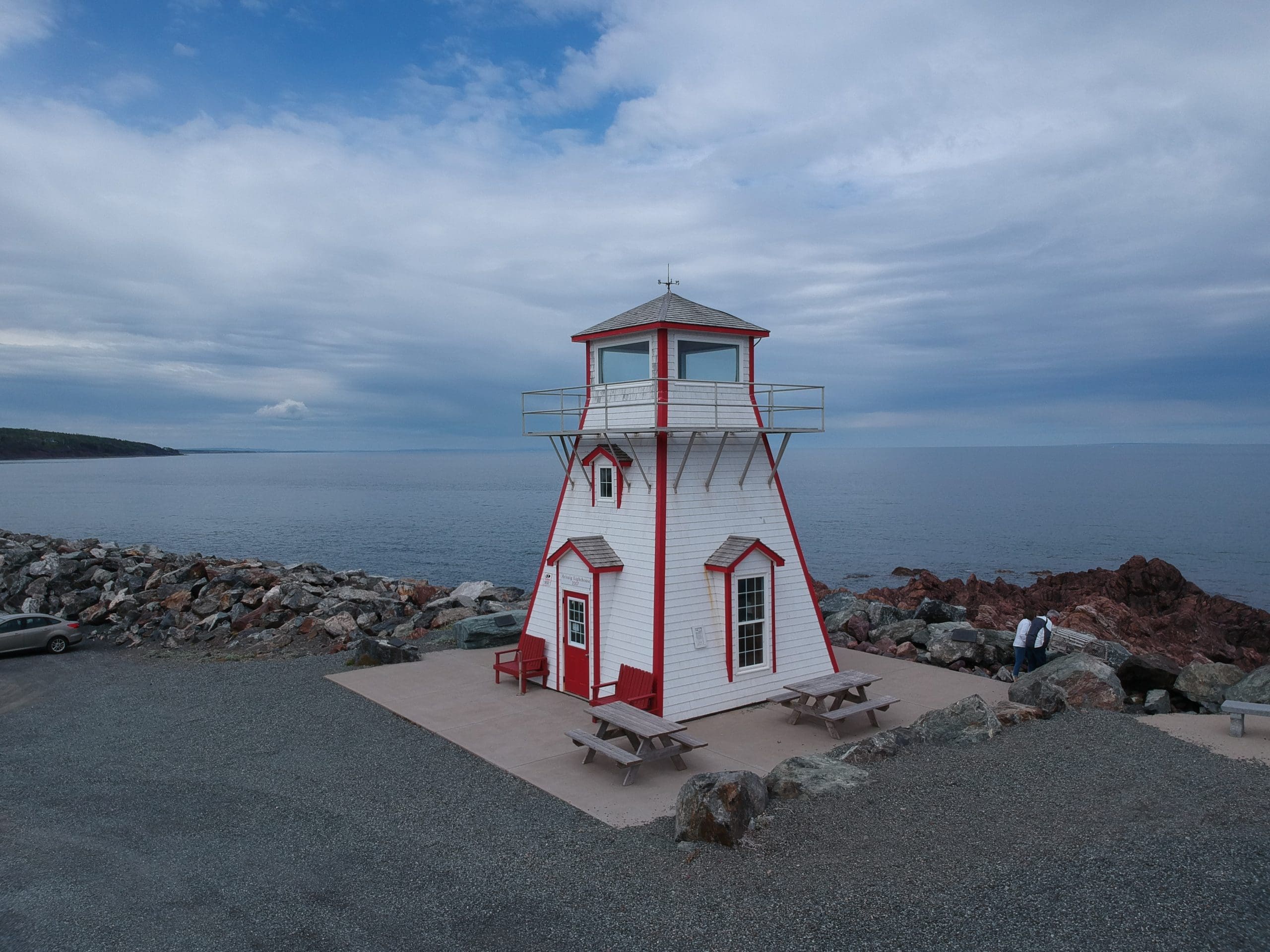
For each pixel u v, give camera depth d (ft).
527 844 39.55
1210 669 65.05
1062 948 29.25
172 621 101.55
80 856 39.32
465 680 69.92
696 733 56.39
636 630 59.98
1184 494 437.17
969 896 32.37
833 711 56.75
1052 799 41.34
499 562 219.82
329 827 42.04
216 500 461.78
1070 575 161.58
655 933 31.37
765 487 65.77
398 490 571.69
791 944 30.14
